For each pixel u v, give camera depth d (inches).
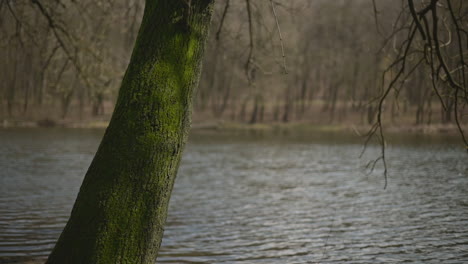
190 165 1185.4
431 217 622.2
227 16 512.1
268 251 476.7
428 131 2170.3
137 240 252.8
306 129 2760.8
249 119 3093.0
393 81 334.0
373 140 1956.2
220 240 513.0
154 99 258.7
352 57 2824.8
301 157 1400.1
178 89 263.7
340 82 3036.4
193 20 268.4
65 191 761.6
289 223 595.8
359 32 2728.8
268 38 508.7
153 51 263.6
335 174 1053.8
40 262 401.4
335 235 539.2
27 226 538.9
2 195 720.3
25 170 991.6
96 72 713.6
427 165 1164.5
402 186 872.3
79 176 923.4
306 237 529.7
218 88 3075.8
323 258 454.9
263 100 2910.9
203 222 594.2
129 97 260.7
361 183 920.9
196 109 3179.1
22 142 1585.9
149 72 261.1
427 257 454.6
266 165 1207.6
